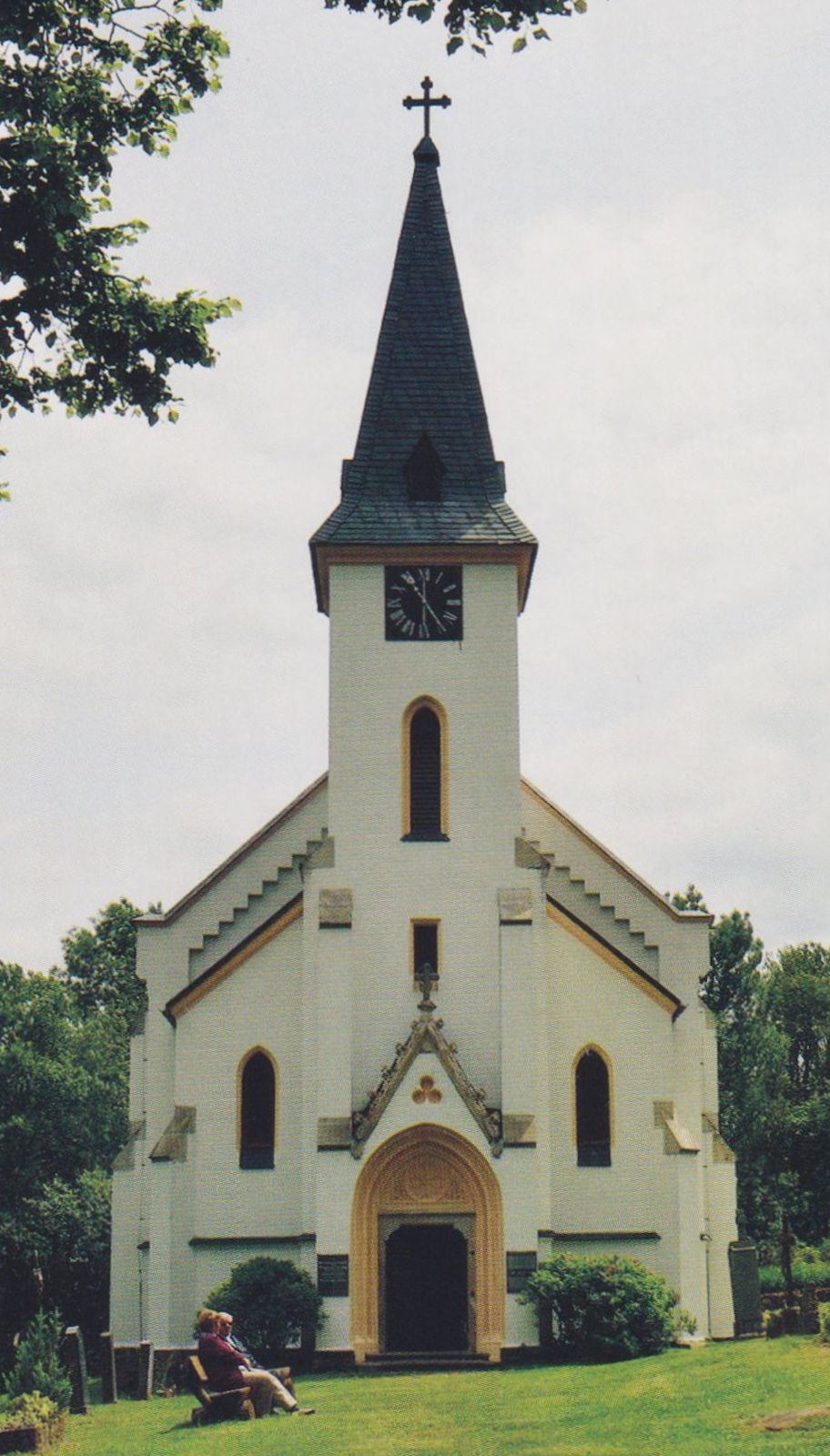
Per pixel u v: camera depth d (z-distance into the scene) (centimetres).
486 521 5197
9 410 2494
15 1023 8575
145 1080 5325
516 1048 4875
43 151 2286
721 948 10106
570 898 5409
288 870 5438
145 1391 4259
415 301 5431
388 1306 4788
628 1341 4431
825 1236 8856
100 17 2411
